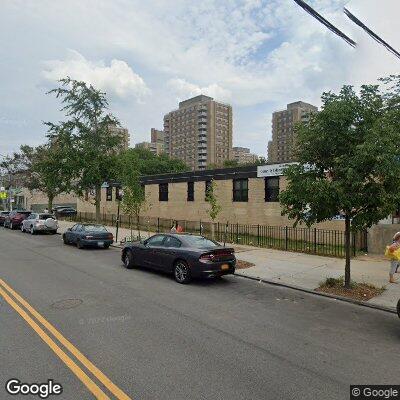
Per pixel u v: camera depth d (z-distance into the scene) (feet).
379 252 53.93
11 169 145.48
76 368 17.17
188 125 465.06
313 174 32.60
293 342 21.13
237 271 41.68
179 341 20.79
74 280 36.42
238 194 85.15
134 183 68.90
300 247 59.67
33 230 86.02
